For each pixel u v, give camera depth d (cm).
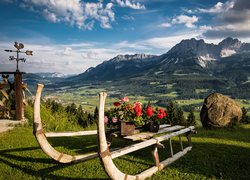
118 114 347
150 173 313
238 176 320
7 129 530
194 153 419
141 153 413
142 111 372
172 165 355
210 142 511
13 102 605
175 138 546
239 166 360
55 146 434
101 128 247
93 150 420
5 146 420
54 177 296
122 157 384
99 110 247
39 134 310
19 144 434
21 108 595
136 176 287
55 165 336
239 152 435
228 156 407
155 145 340
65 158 332
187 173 325
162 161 358
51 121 608
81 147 439
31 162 346
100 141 247
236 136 620
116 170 260
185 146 474
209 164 361
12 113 630
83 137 529
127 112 348
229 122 749
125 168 335
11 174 301
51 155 320
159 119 381
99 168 330
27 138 475
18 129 542
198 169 340
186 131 438
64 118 647
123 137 339
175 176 314
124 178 269
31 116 628
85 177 300
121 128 341
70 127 630
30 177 294
